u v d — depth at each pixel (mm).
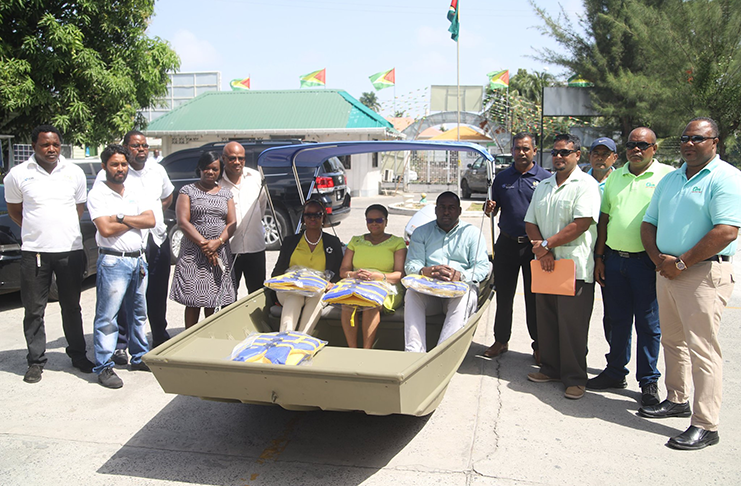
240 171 5137
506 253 5012
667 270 3625
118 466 3422
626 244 4203
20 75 11375
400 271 4879
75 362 4895
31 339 4648
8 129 12945
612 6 21406
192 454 3570
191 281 4777
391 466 3404
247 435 3830
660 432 3803
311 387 3072
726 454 3496
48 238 4586
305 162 6078
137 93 13336
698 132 3516
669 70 18953
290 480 3268
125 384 4668
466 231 4828
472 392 4480
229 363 3088
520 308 7004
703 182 3555
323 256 5094
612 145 5062
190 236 4684
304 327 4457
